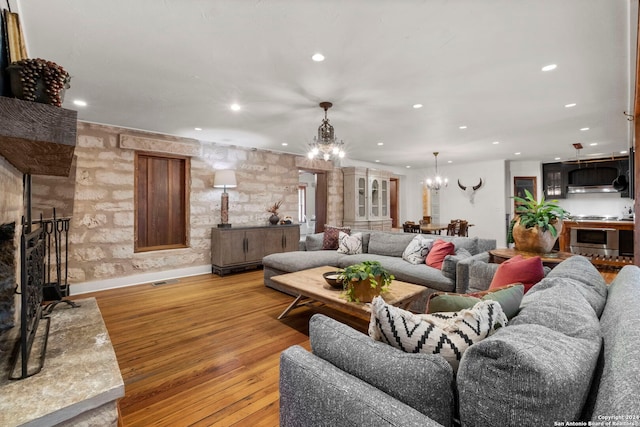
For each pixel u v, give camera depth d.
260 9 1.71
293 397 1.03
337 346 1.01
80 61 2.29
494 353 0.68
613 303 1.11
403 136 4.79
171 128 4.23
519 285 1.31
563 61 2.32
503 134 4.66
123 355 2.26
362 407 0.80
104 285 4.03
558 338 0.78
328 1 1.64
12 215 1.66
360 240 4.45
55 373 1.31
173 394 1.80
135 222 4.36
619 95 3.02
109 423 1.24
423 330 0.94
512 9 1.71
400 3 1.66
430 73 2.51
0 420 1.04
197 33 1.94
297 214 6.28
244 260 5.00
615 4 1.67
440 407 0.78
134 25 1.86
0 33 1.31
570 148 5.81
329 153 3.63
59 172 1.95
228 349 2.36
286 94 2.96
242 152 5.45
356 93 2.94
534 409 0.62
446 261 2.99
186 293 3.85
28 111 1.14
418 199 8.92
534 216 2.56
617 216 6.89
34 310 1.56
